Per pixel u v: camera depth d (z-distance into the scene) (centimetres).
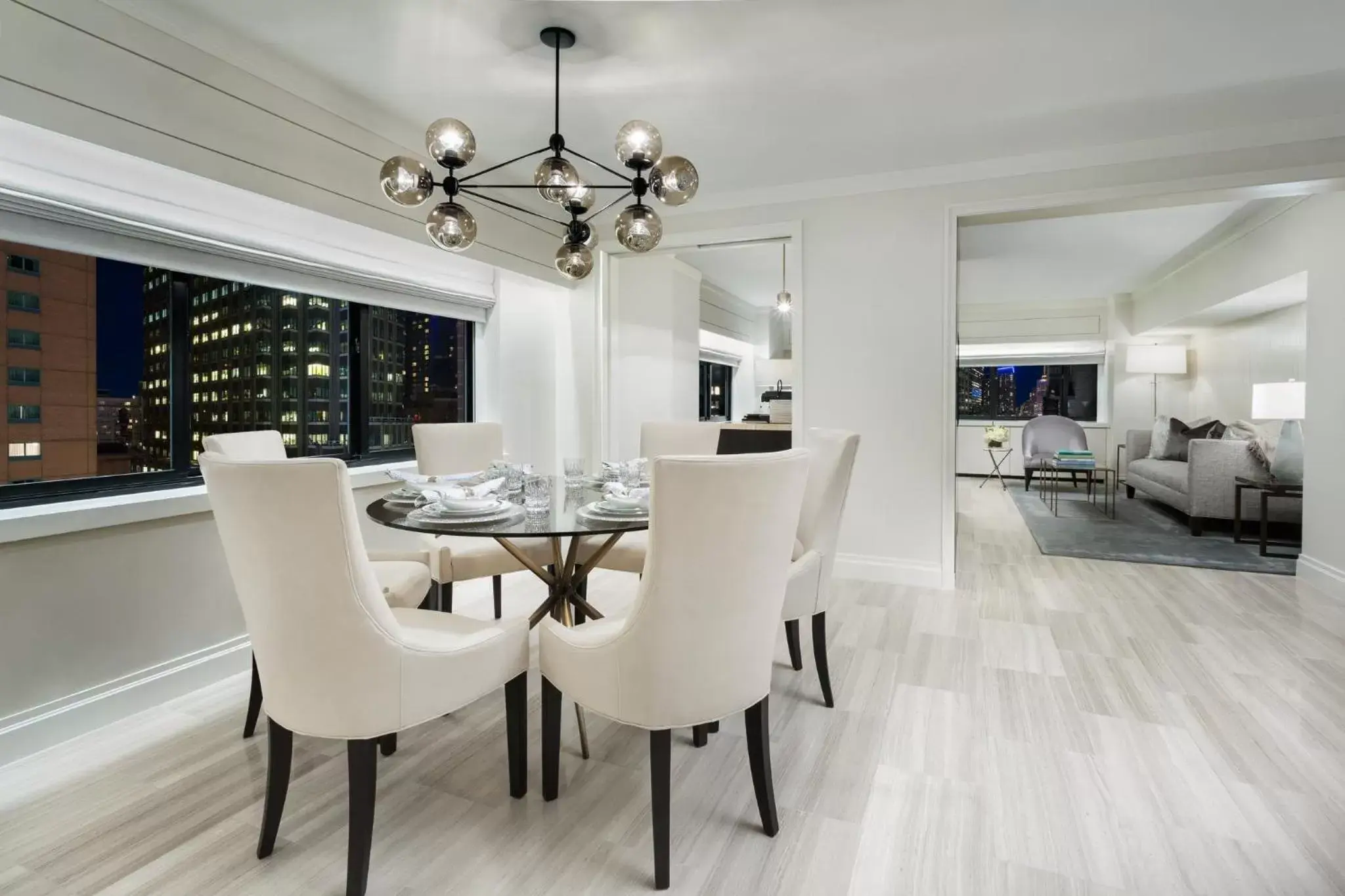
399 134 310
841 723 217
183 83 221
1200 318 613
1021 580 390
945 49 241
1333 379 357
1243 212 454
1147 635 296
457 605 340
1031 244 545
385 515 197
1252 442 491
